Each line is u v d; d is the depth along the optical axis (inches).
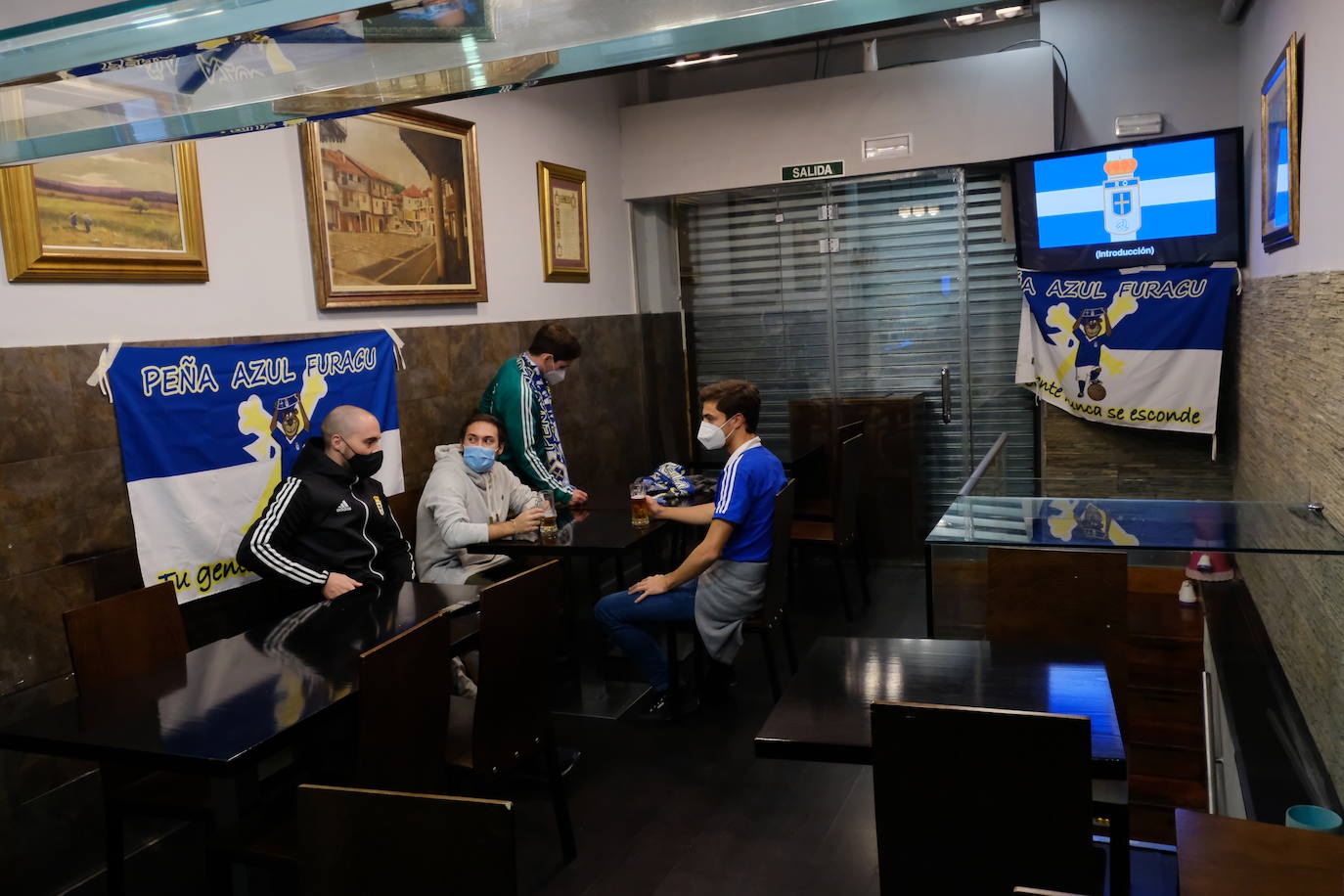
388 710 89.9
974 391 234.5
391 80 45.8
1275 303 154.9
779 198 242.7
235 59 41.8
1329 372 113.3
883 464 242.7
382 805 59.4
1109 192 207.9
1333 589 92.4
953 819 68.7
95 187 120.6
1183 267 207.6
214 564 136.3
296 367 150.1
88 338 121.0
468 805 57.3
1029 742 65.9
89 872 119.0
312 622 116.5
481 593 102.6
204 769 80.7
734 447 148.2
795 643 188.9
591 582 159.3
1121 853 78.8
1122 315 212.1
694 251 251.6
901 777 69.4
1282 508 103.4
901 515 242.4
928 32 240.1
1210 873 61.7
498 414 180.9
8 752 111.4
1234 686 115.2
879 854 71.1
